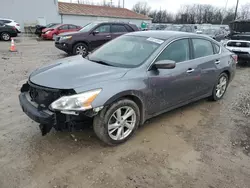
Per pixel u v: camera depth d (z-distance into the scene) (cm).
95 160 287
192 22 5794
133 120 327
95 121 292
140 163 285
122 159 291
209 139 348
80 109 265
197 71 409
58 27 1962
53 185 245
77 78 290
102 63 354
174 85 369
